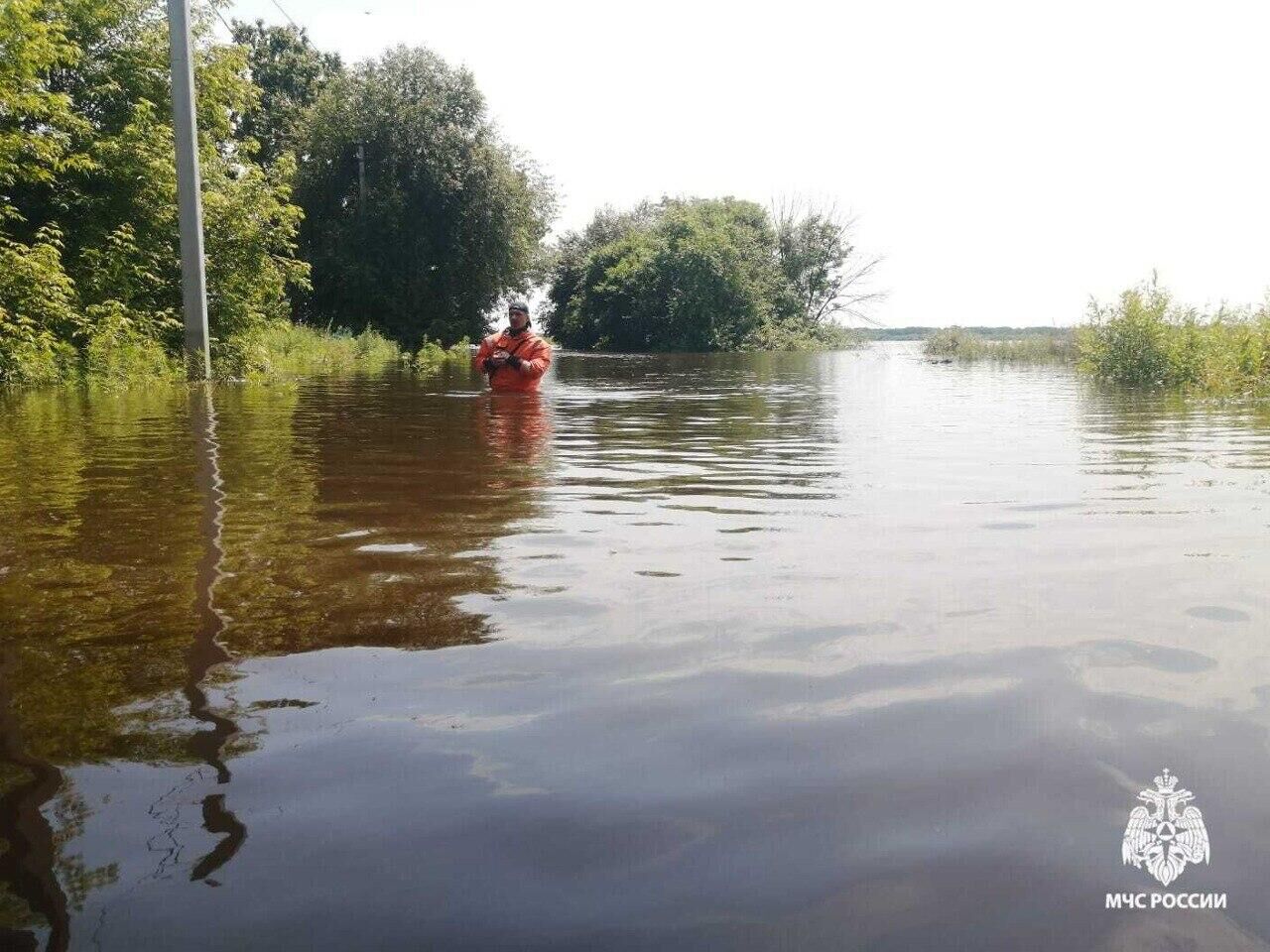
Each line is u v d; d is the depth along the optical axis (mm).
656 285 47688
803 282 55719
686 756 1852
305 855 1494
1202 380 14703
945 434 7848
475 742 1911
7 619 2709
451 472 5625
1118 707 2082
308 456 6336
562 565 3344
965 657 2404
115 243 17297
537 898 1383
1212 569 3273
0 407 10539
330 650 2463
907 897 1388
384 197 35312
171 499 4684
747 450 6754
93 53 19047
